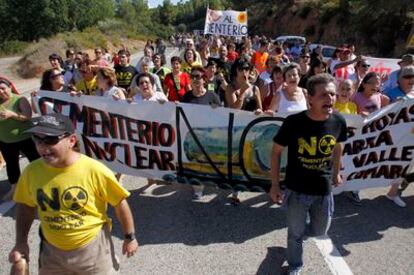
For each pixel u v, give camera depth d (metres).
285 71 4.92
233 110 4.64
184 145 4.86
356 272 3.64
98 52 9.91
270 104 5.18
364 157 4.79
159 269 3.68
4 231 4.32
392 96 5.28
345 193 5.36
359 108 5.14
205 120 4.72
